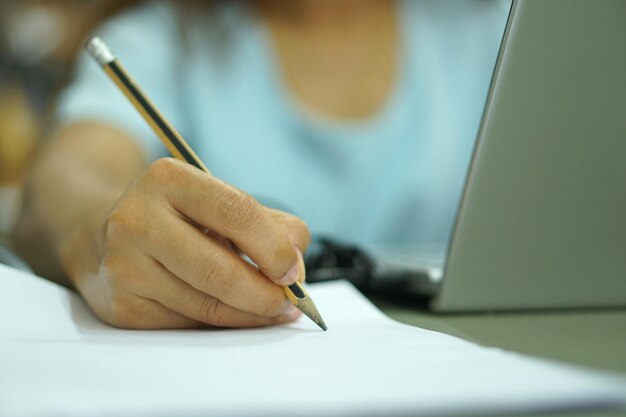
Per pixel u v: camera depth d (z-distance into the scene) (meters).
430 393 0.21
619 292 0.41
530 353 0.29
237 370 0.24
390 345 0.29
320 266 0.52
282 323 0.37
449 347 0.28
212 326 0.37
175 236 0.34
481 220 0.38
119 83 0.38
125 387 0.22
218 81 1.06
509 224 0.39
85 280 0.40
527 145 0.37
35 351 0.27
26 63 1.28
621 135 0.38
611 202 0.39
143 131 0.85
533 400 0.20
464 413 0.20
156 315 0.36
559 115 0.37
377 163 1.06
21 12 1.29
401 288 0.49
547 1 0.35
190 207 0.34
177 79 1.05
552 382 0.22
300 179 1.04
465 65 1.15
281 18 1.12
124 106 0.86
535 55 0.36
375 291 0.51
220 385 0.22
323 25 1.11
